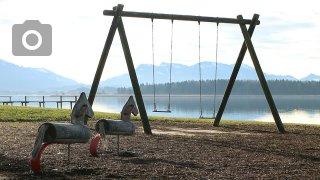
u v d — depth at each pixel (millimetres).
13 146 10758
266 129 18359
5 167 7863
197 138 13820
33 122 19656
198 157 9602
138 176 7312
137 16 15977
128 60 15805
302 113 125438
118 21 15789
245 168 8250
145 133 15398
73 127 7613
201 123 21578
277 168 8312
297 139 14000
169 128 18297
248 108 170875
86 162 8609
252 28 18328
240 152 10539
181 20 16797
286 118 96312
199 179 7164
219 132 16750
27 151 9914
